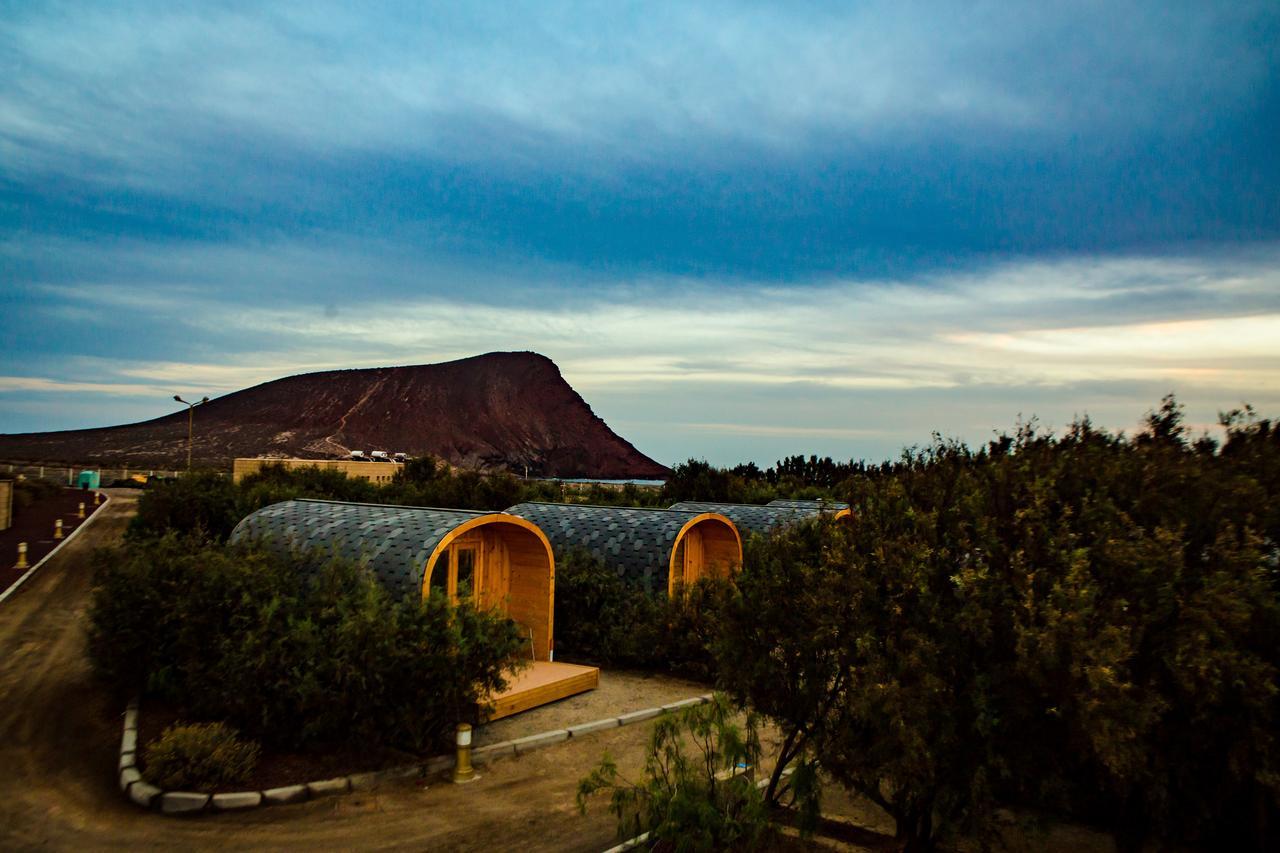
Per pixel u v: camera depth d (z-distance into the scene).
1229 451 7.40
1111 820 7.27
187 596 11.02
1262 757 5.59
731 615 7.57
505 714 11.86
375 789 9.20
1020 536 6.37
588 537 17.61
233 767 8.98
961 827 6.51
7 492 33.72
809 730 7.30
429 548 12.12
